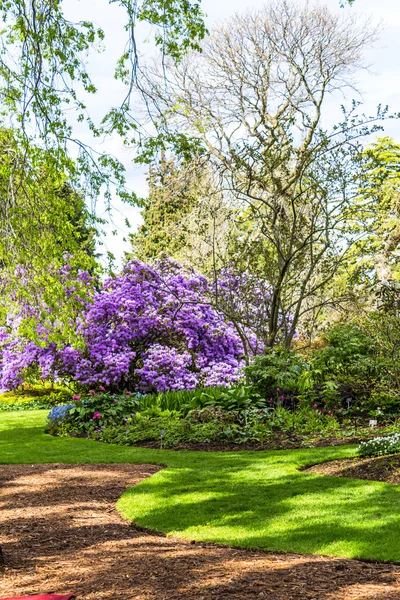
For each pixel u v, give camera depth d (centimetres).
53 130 827
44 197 953
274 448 1019
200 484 781
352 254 1560
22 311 1127
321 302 1659
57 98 814
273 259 1564
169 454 1007
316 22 2003
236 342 1811
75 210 987
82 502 716
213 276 1691
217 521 620
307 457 908
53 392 2038
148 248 2667
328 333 1528
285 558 491
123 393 1586
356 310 1566
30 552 526
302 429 1130
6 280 1084
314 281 1691
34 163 895
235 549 528
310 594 389
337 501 659
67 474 874
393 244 1636
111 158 896
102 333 1712
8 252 996
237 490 739
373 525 565
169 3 760
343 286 1620
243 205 1694
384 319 1087
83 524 621
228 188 1606
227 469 863
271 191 1545
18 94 842
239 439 1077
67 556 509
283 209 1563
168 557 496
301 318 1906
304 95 2022
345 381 1296
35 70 782
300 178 1478
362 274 1531
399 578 425
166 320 1703
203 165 1744
